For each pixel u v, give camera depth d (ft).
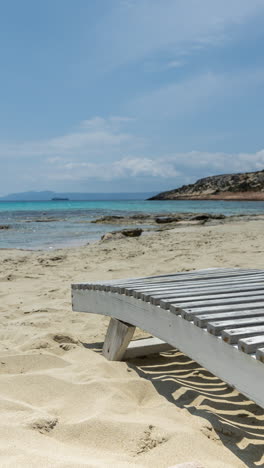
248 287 12.36
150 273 27.50
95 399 9.84
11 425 7.93
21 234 65.31
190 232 57.88
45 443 7.45
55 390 10.32
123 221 91.09
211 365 8.45
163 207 209.67
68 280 26.35
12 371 11.76
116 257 35.45
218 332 8.30
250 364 7.29
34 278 27.27
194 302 10.20
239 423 9.23
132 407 9.41
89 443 7.77
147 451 7.50
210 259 31.86
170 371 12.61
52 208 203.72
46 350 13.55
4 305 20.15
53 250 43.32
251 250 35.78
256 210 161.99
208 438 8.16
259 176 534.37
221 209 176.24
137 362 13.43
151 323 10.96
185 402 10.20
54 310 19.06
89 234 65.00
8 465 6.26
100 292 13.85
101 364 12.25
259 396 7.04
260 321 8.71
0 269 30.76
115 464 6.70
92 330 16.53
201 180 618.85
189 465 6.06
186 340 9.38
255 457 7.69
